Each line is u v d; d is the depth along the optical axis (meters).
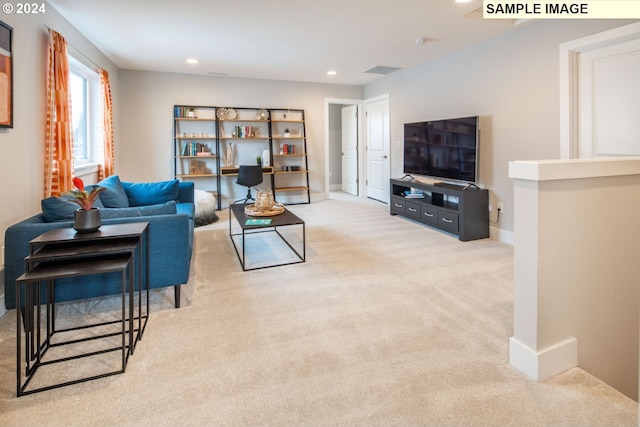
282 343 1.98
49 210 2.25
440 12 3.36
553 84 3.44
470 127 4.24
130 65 5.39
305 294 2.65
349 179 8.11
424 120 5.38
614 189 1.77
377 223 5.06
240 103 6.36
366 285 2.81
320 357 1.85
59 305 2.44
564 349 1.70
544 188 1.58
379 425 1.39
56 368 1.75
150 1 3.10
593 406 1.48
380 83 6.51
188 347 1.95
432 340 2.00
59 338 2.03
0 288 2.36
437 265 3.27
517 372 1.71
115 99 5.43
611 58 3.05
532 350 1.65
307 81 6.73
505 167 4.02
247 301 2.53
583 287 1.74
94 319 2.26
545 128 3.54
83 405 1.50
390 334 2.07
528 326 1.66
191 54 4.78
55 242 1.79
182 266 2.40
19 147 2.66
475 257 3.50
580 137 3.31
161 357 1.85
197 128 6.20
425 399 1.53
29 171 2.80
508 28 3.77
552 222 1.61
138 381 1.66
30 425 1.40
